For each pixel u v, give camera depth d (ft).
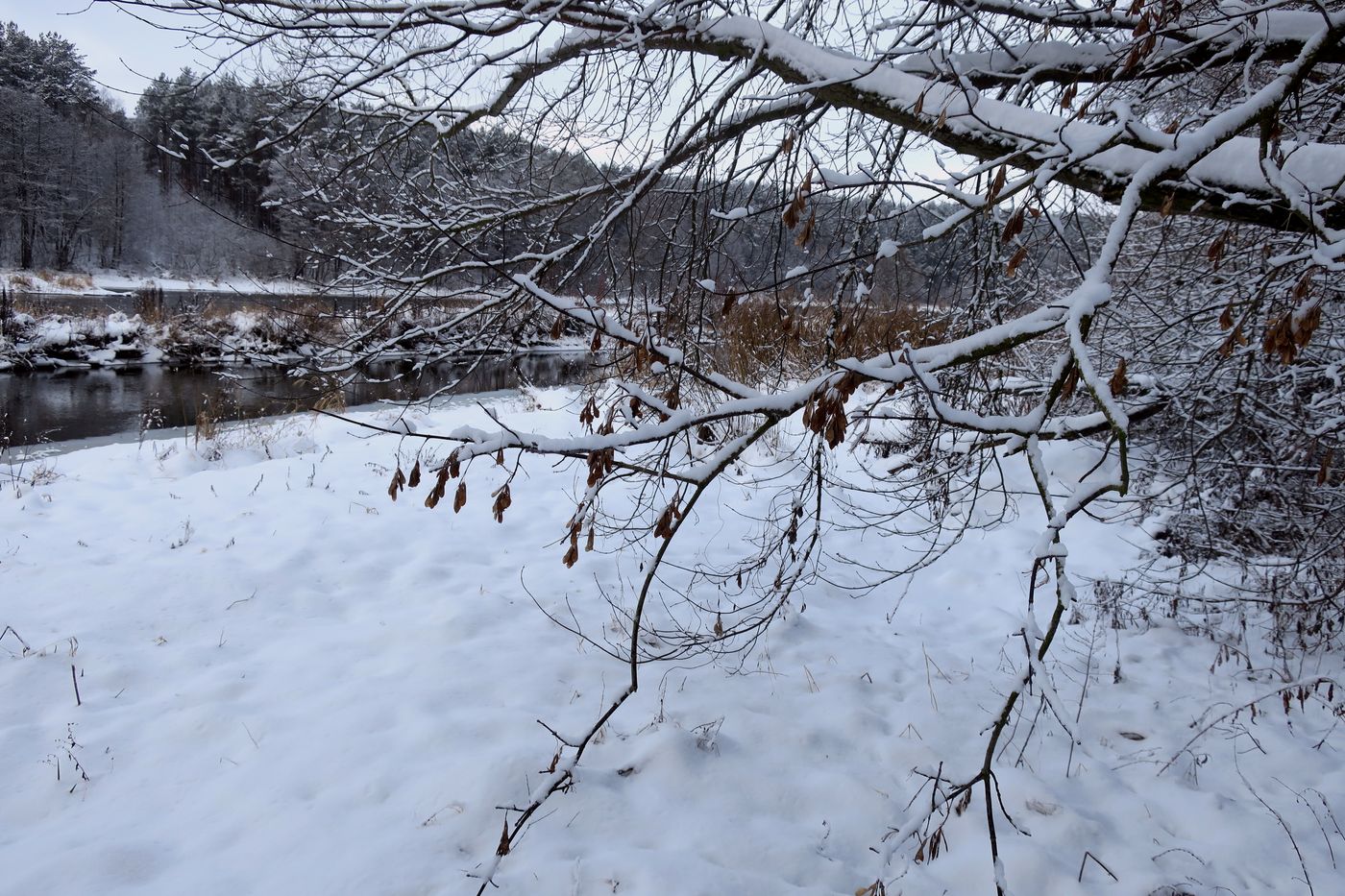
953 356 6.92
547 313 12.85
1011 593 20.77
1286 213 8.29
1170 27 7.75
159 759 11.70
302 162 12.44
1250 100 6.62
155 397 44.55
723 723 13.24
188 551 19.31
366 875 9.39
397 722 12.63
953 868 10.42
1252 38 8.42
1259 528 17.22
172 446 30.25
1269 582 16.28
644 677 14.57
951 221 7.14
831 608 19.15
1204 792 12.28
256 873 9.46
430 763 11.54
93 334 55.31
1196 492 15.07
